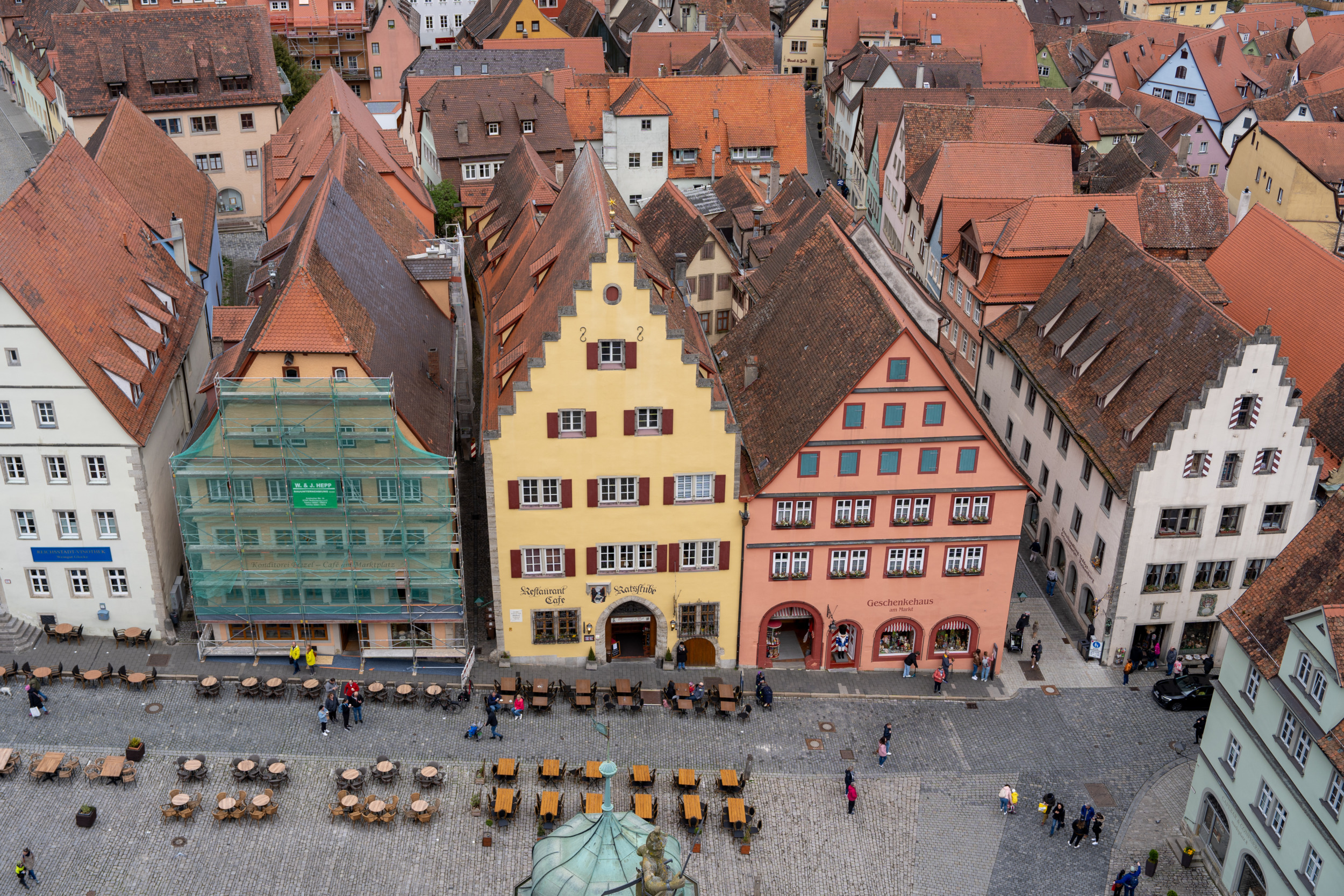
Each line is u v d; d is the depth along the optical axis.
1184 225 87.25
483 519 72.75
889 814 54.47
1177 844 53.81
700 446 58.03
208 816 51.25
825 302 63.94
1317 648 43.62
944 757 58.16
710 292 81.44
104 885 47.62
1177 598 64.31
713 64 126.19
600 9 171.00
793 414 60.59
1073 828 53.81
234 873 48.66
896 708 61.34
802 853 52.09
